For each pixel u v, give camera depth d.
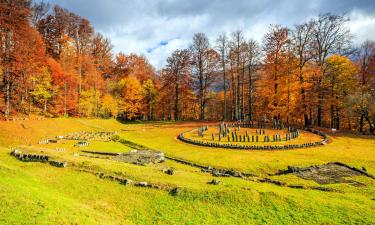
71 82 52.28
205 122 52.84
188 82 61.78
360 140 34.19
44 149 24.91
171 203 15.14
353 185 18.30
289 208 14.30
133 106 65.44
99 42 71.31
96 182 17.77
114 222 12.76
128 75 71.50
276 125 44.81
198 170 22.92
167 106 72.06
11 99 42.69
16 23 40.25
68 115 53.03
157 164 24.33
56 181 17.59
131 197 15.87
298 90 45.56
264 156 26.59
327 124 62.41
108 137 37.31
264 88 52.19
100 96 59.47
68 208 12.66
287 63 46.53
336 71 45.31
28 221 10.44
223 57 55.12
